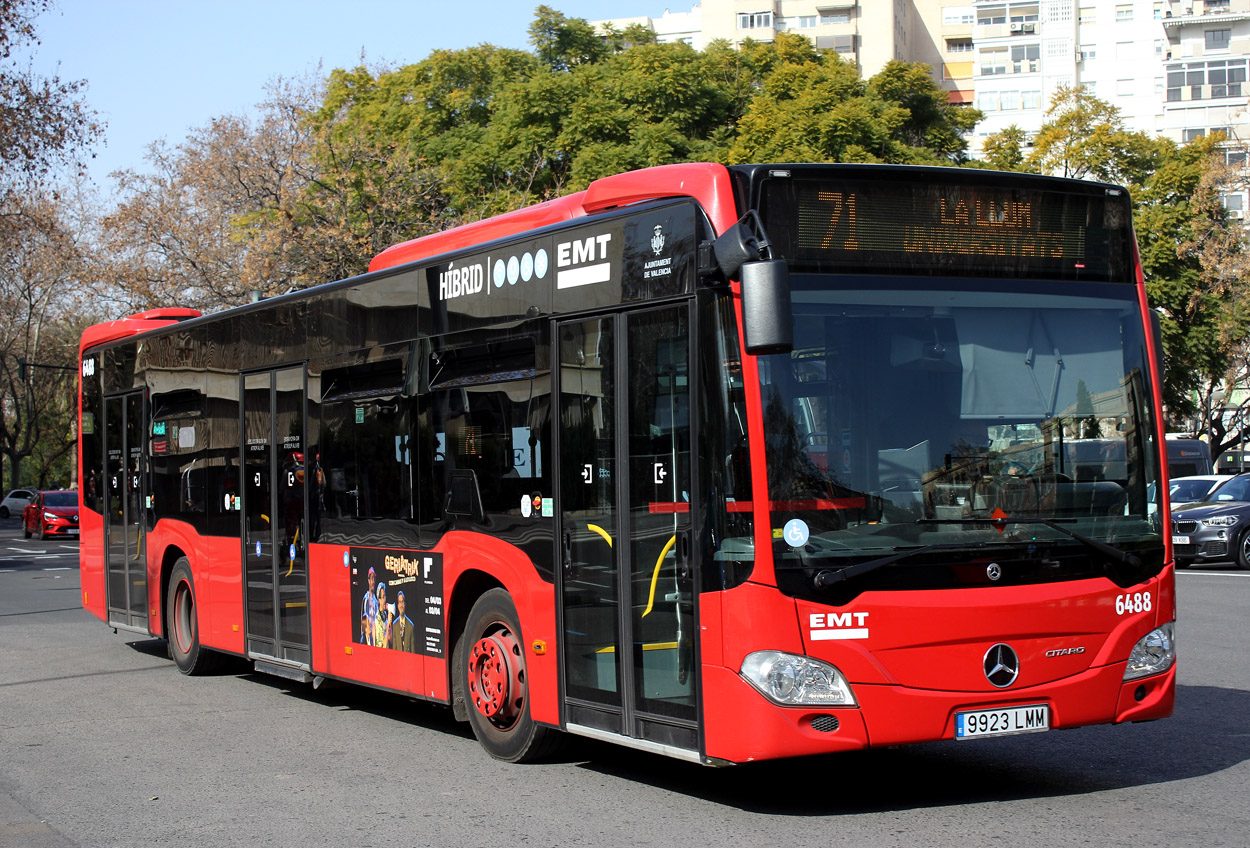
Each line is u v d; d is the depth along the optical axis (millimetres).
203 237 36062
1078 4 89812
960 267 6250
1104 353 6457
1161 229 39781
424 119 38531
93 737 8820
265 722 9320
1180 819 5902
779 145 33500
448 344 8078
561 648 6965
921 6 94188
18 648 14031
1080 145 41562
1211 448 53500
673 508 6176
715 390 5891
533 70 39469
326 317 9555
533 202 33375
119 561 13484
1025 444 6164
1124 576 6238
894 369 6004
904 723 5742
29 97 30984
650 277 6406
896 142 35344
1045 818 5977
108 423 13875
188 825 6344
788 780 7027
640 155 33062
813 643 5668
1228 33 75750
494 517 7543
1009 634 5922
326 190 33938
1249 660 10844
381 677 8734
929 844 5551
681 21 97062
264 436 10453
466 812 6426
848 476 5840
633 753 7848
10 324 57219
